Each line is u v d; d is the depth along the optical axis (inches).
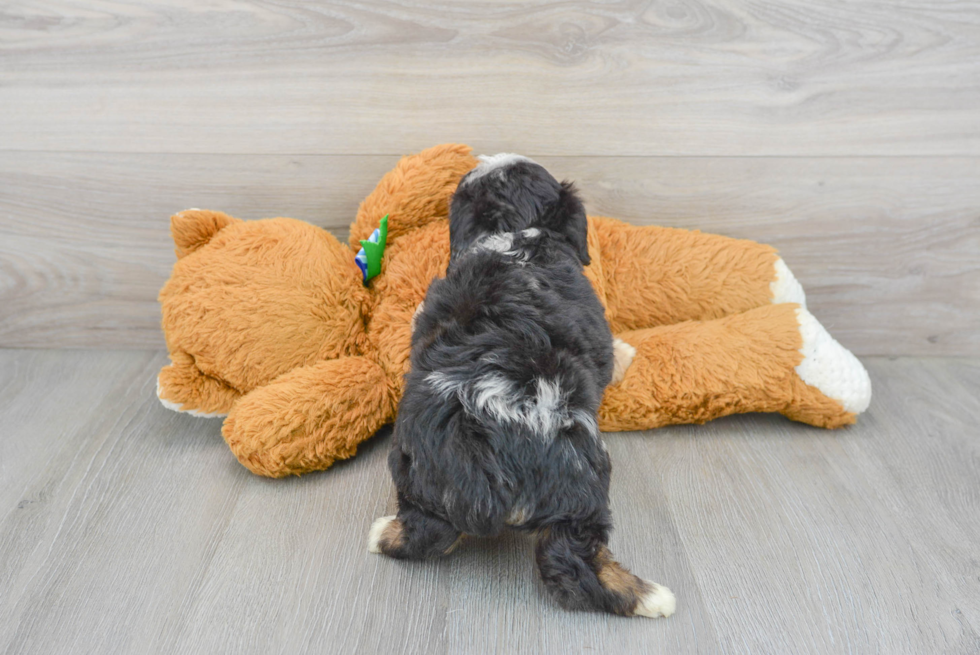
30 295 86.0
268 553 57.6
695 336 73.1
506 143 79.9
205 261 69.6
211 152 79.7
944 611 52.6
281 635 50.3
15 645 49.4
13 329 87.8
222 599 53.2
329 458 66.9
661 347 72.9
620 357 72.1
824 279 85.9
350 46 75.1
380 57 75.6
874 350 88.8
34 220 82.2
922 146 79.0
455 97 77.5
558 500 49.9
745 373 70.8
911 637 50.4
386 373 71.1
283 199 82.3
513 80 76.8
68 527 60.2
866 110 77.8
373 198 75.7
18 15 73.1
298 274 69.8
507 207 65.6
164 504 63.1
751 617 51.9
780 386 71.6
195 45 74.8
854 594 54.0
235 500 63.7
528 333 55.0
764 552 58.0
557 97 77.5
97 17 73.4
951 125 78.0
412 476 52.6
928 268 84.7
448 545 53.6
